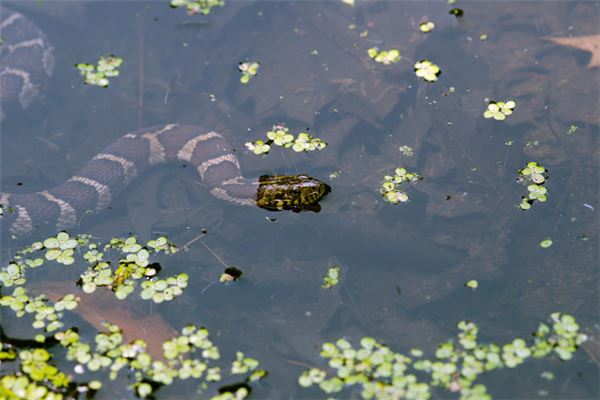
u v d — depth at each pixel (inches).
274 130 404.8
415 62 439.5
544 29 462.3
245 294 316.5
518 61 437.1
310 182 362.0
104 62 461.7
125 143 418.3
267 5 485.7
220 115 428.5
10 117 451.5
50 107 449.1
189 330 292.7
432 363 275.0
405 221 345.1
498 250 327.0
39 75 467.2
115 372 276.4
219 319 305.6
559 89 415.8
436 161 378.9
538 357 280.7
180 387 275.3
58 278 330.6
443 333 294.8
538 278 317.7
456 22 469.7
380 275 322.3
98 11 501.0
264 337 297.0
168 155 423.2
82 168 409.1
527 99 410.0
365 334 296.7
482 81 424.8
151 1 500.7
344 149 393.4
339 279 316.2
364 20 474.9
